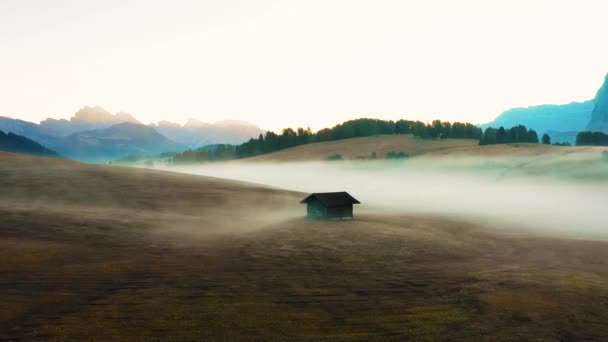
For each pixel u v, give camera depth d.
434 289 35.31
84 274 36.56
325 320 28.25
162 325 26.44
